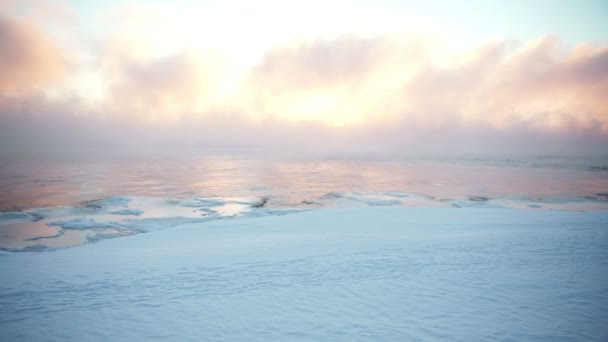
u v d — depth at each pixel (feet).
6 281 28.66
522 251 32.78
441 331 17.15
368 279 25.39
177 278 27.99
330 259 32.68
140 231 80.18
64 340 17.43
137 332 18.07
